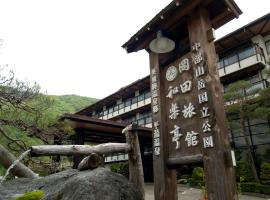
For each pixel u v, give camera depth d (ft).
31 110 26.40
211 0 14.20
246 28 56.65
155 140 15.83
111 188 10.46
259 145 55.47
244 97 52.47
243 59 60.03
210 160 12.28
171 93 15.93
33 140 27.63
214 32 14.08
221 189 11.47
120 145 15.21
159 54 17.54
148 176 68.18
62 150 12.82
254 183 45.39
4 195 10.98
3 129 26.30
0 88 25.04
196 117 13.88
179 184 55.31
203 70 13.62
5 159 20.71
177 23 16.38
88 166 12.48
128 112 88.58
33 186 11.84
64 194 10.00
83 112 107.86
